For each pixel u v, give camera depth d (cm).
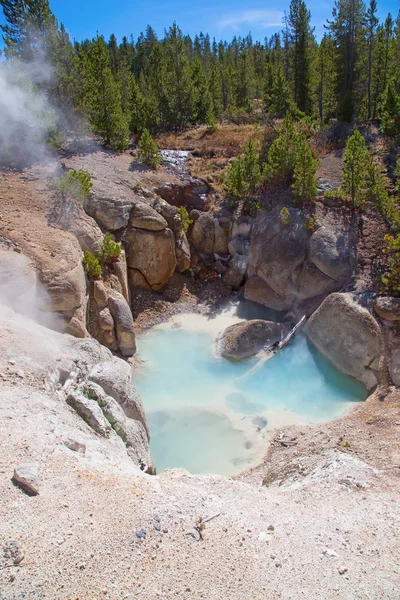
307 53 3853
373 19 3347
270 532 668
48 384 971
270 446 1261
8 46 2395
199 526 640
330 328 1664
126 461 859
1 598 488
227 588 543
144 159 2573
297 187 2130
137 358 1752
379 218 2000
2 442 729
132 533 604
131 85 3603
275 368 1656
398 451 1030
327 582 574
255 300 2147
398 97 2556
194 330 1962
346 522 725
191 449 1265
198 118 3984
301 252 1995
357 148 1981
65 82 2534
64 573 531
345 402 1440
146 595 519
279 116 3534
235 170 2341
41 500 635
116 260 1900
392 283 1631
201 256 2370
